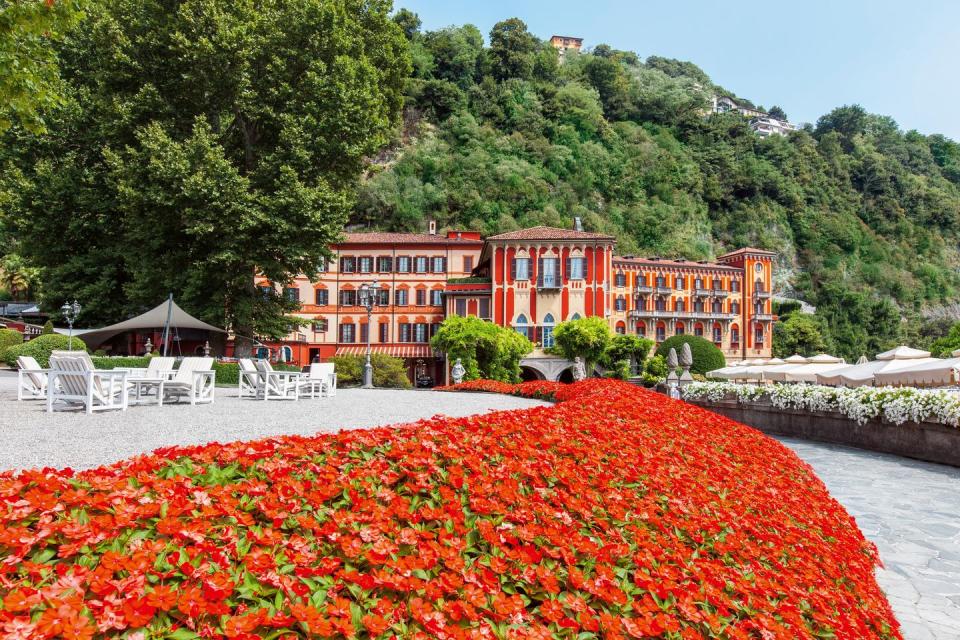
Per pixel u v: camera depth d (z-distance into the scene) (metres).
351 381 41.12
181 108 26.47
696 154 109.44
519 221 82.12
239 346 28.31
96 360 24.23
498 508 3.39
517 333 43.97
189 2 24.20
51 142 27.31
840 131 144.62
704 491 5.02
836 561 4.44
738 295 68.69
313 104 25.25
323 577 2.44
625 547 3.25
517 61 105.88
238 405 13.26
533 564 2.92
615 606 2.71
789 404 17.88
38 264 30.39
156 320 25.42
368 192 74.25
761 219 104.25
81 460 6.10
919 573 5.82
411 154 84.31
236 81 25.34
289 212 24.64
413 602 2.30
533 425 5.95
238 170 25.94
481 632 2.25
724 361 45.19
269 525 2.86
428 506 3.33
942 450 12.41
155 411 11.40
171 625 2.02
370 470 3.74
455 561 2.68
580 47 173.25
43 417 9.97
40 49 9.28
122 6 24.78
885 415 13.83
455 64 99.19
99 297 29.11
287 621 2.09
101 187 27.08
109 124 24.95
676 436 7.50
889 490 9.75
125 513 2.60
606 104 116.81
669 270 66.44
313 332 53.91
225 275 26.16
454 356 38.94
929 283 112.44
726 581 3.22
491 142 90.88
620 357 46.56
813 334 79.50
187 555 2.34
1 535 2.26
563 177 93.94
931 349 40.91
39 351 25.67
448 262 54.56
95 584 2.05
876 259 109.94
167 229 25.62
